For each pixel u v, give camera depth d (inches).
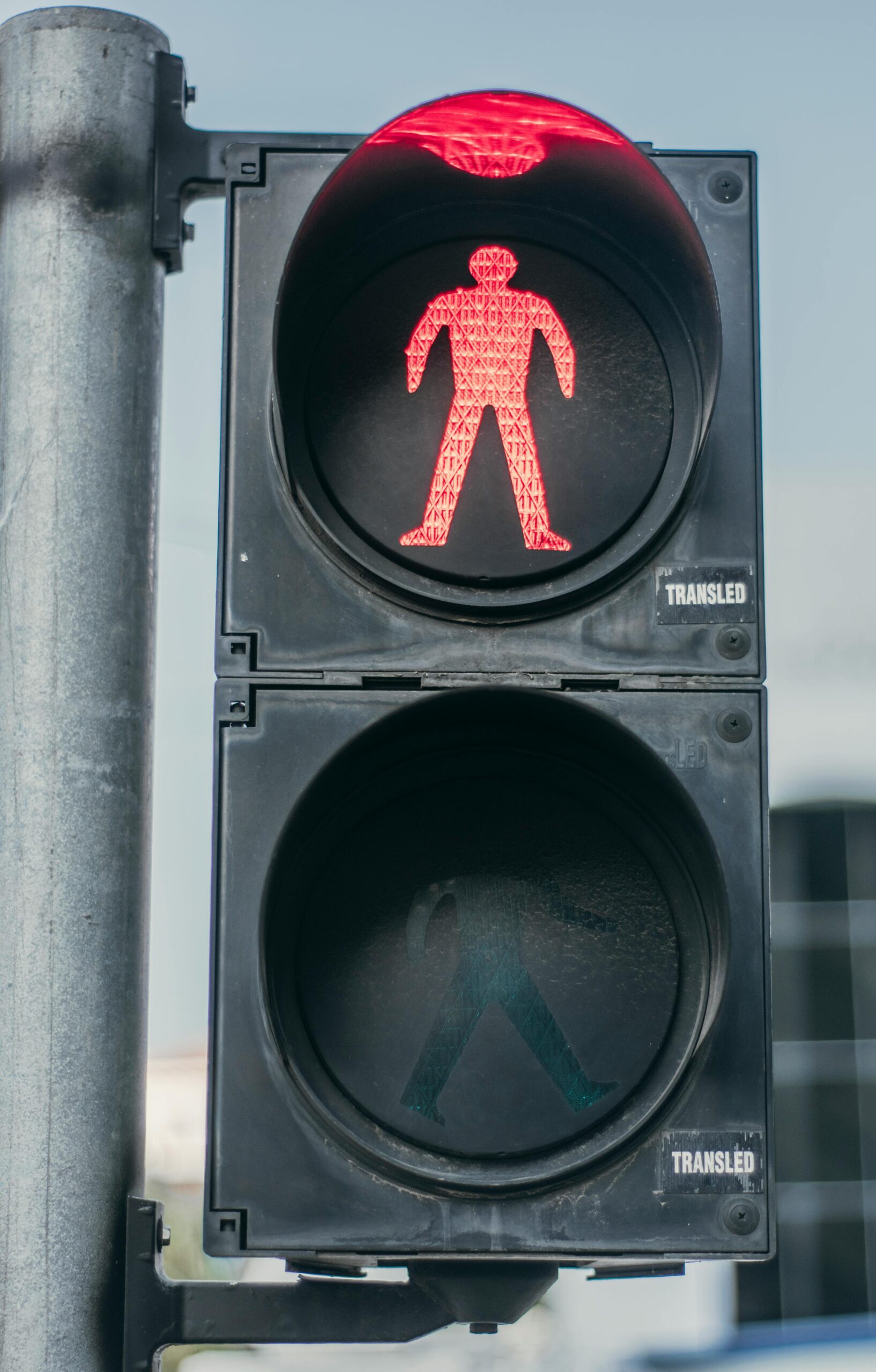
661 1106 98.3
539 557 103.4
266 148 112.4
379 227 106.2
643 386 105.5
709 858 100.6
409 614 103.4
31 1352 106.5
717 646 103.8
